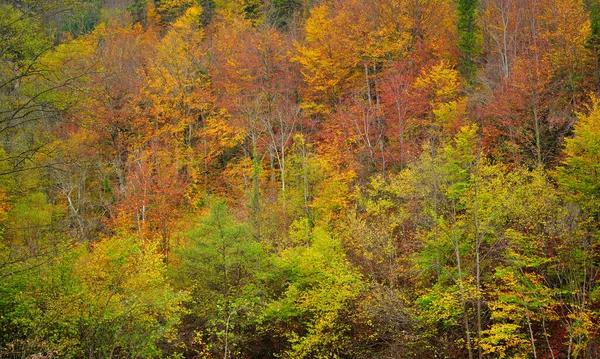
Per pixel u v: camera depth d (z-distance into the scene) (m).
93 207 30.05
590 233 16.27
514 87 26.55
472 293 17.08
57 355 13.99
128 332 15.70
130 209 26.53
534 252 17.91
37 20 12.44
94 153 28.97
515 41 32.56
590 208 16.61
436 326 19.52
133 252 17.16
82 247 16.20
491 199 17.75
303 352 19.05
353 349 19.97
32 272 14.73
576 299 16.73
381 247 20.05
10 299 14.28
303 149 27.86
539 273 18.08
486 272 19.58
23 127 15.19
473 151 21.44
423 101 29.94
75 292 14.66
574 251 16.70
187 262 20.94
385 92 31.66
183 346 18.56
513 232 16.83
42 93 11.88
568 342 15.50
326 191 24.97
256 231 24.02
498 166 19.94
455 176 20.36
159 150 31.92
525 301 16.23
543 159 24.03
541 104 25.69
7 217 19.62
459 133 21.08
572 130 22.12
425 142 23.08
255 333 22.33
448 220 19.19
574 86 27.00
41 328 13.71
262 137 32.97
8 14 11.61
